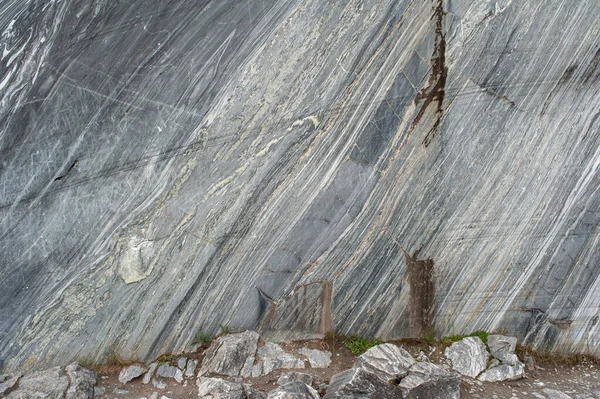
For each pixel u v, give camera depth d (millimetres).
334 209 4098
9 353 3730
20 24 3451
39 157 3590
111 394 3625
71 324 3814
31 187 3613
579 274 4414
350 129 3996
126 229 3799
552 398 3855
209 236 3932
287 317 4176
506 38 3990
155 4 3562
